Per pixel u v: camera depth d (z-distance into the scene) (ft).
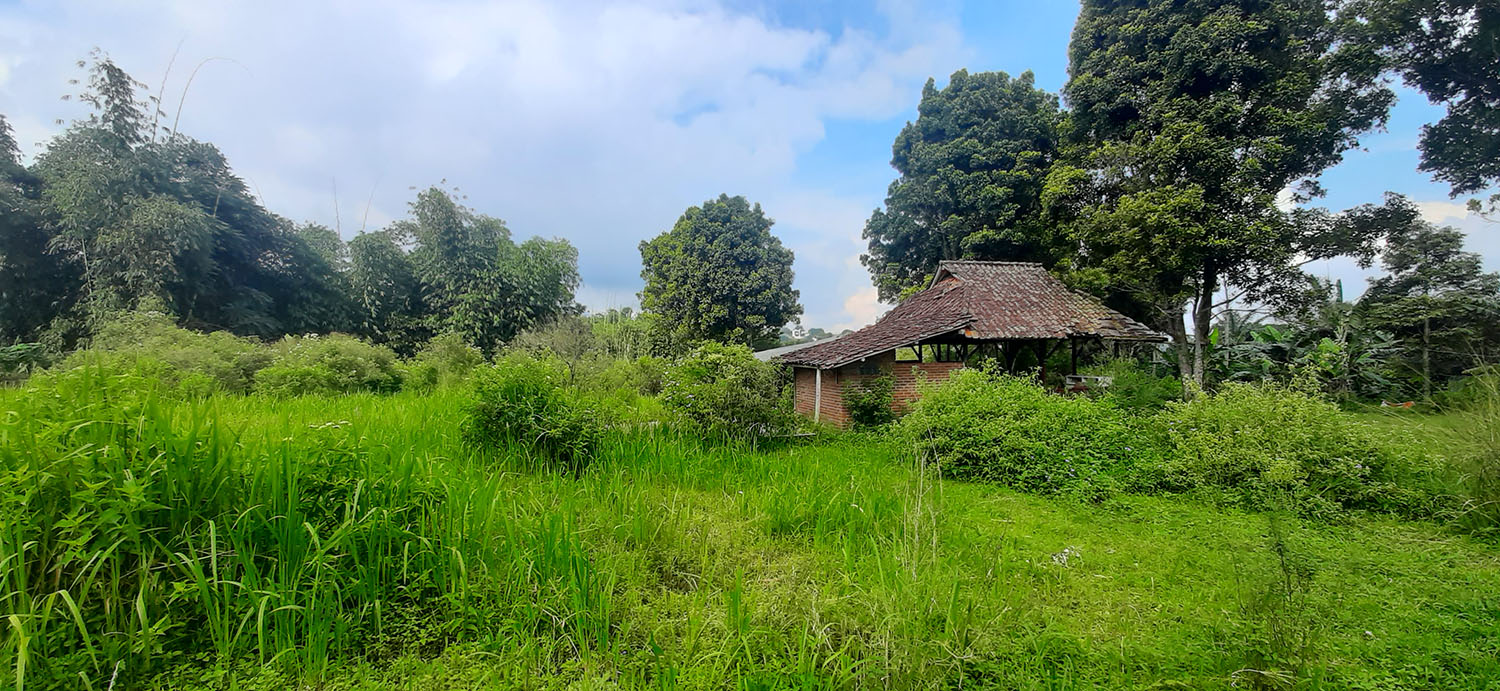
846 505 16.88
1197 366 49.14
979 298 47.44
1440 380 49.70
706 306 85.40
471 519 12.17
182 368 31.07
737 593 10.47
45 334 45.91
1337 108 46.24
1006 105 66.95
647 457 21.74
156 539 8.96
